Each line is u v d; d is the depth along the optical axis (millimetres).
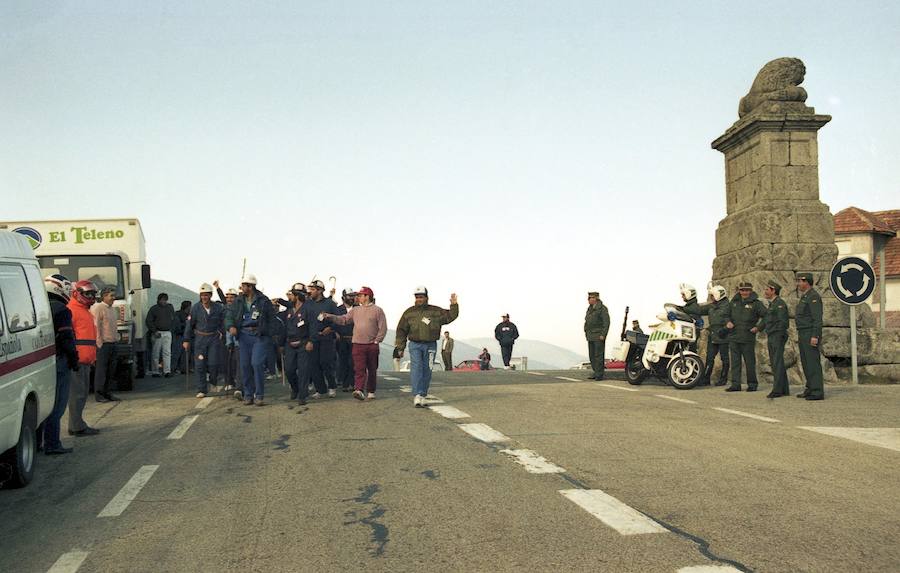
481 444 9086
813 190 18016
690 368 15727
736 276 18781
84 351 10633
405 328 13031
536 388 16188
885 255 39344
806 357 13688
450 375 21219
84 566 5027
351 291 16656
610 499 6395
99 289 18172
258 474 7723
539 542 5246
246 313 13773
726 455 8297
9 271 7555
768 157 17953
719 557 4871
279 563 4953
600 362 18906
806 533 5375
